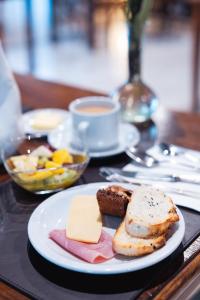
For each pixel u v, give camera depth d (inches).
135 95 38.9
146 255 21.0
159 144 33.8
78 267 20.3
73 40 175.9
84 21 172.6
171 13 181.5
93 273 20.3
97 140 32.5
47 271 21.6
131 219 21.6
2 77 30.9
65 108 41.8
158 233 21.4
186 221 24.9
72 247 21.9
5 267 22.0
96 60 151.3
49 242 22.7
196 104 105.0
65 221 24.6
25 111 40.8
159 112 41.0
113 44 169.6
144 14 36.4
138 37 37.6
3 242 23.6
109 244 22.3
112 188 24.5
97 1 161.6
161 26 182.5
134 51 38.2
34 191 27.5
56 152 29.2
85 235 22.7
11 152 29.5
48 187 27.4
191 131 36.8
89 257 21.1
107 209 24.3
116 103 34.7
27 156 28.8
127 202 23.8
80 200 25.3
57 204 25.4
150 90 39.6
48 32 177.6
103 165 31.4
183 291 20.7
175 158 31.6
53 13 169.5
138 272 21.3
